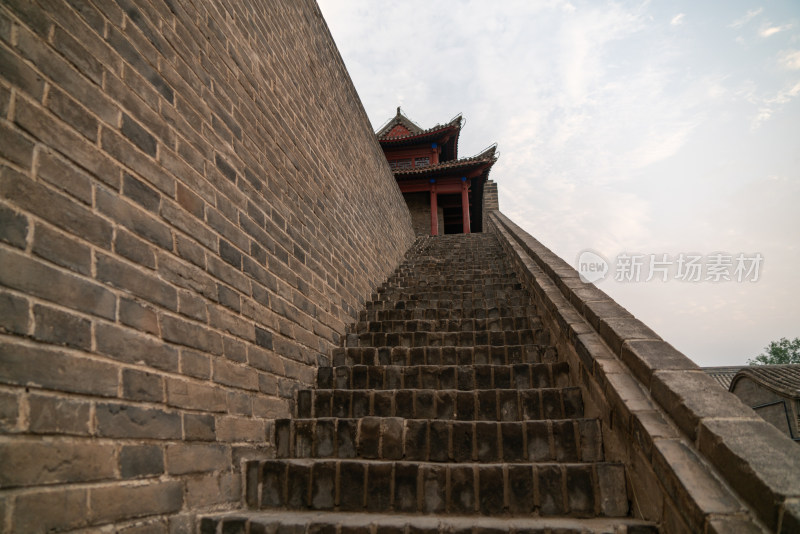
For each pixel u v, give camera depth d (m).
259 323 3.55
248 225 3.64
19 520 1.59
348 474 2.75
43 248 1.83
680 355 2.77
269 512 2.67
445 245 13.47
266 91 4.36
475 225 26.95
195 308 2.78
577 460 2.89
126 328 2.21
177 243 2.71
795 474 1.72
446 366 3.95
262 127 4.17
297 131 5.05
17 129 1.79
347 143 7.09
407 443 3.07
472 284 7.55
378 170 9.25
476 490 2.62
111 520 1.95
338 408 3.64
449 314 5.91
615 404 2.69
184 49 3.06
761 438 1.95
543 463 2.85
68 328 1.89
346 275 6.10
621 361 2.98
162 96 2.76
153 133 2.62
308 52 5.70
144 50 2.64
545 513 2.54
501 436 2.99
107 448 1.99
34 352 1.73
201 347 2.77
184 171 2.88
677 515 1.97
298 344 4.19
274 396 3.53
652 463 2.22
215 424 2.76
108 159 2.25
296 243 4.58
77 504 1.81
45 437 1.72
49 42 1.99
